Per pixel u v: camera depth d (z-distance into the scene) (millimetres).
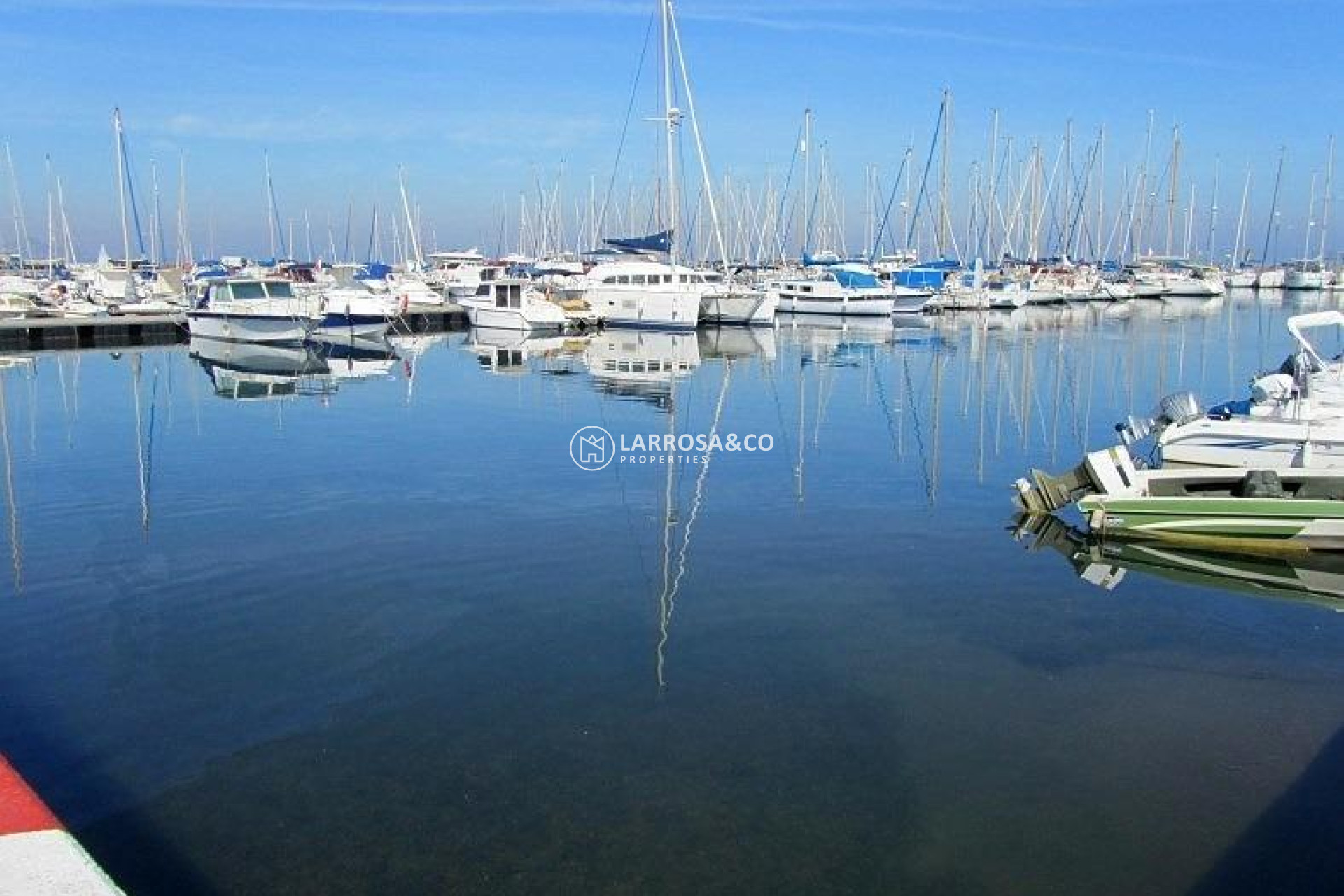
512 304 50219
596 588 11133
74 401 26016
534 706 8297
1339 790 7051
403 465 17703
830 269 62531
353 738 7734
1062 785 7117
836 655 9352
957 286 66688
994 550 12734
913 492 15789
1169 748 7652
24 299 48719
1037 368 33969
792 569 11852
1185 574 11922
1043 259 81500
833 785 7109
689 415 23906
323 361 36969
